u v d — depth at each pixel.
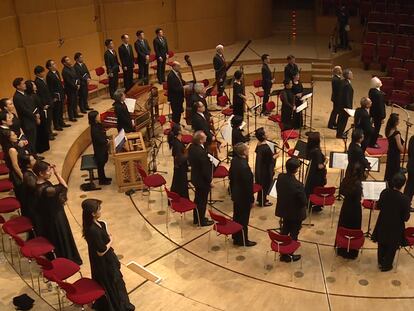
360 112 11.05
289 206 7.86
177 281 7.96
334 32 19.34
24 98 10.46
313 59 18.16
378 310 7.23
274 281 7.93
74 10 15.99
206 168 8.91
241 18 20.50
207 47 19.91
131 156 10.57
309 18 22.09
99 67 16.34
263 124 14.20
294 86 13.16
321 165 9.27
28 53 14.82
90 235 6.16
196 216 9.48
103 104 14.63
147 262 8.45
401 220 7.66
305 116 14.05
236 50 19.55
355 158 8.90
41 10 14.95
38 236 7.46
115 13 17.44
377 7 20.19
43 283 7.21
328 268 8.23
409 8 19.69
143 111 12.36
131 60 14.91
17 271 7.51
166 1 18.58
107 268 6.31
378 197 7.96
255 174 9.91
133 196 10.64
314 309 7.28
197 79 17.20
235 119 10.26
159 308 6.85
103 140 10.62
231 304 7.42
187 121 13.91
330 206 10.11
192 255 8.64
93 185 10.92
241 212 8.53
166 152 12.66
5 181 9.13
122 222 9.66
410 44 17.34
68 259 7.11
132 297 7.08
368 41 18.23
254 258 8.54
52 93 12.20
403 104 14.77
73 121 13.34
